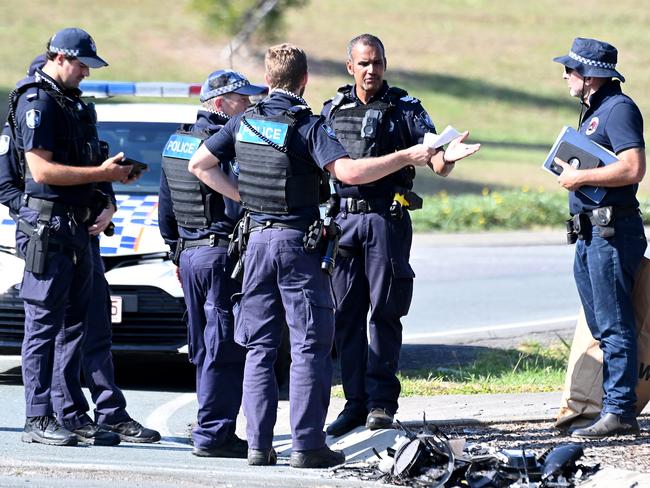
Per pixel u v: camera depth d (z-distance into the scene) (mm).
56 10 153250
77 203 22078
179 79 131875
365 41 23609
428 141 19859
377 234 23469
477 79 157625
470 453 20469
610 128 21859
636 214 22422
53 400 22859
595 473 19234
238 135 20656
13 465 20469
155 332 28328
